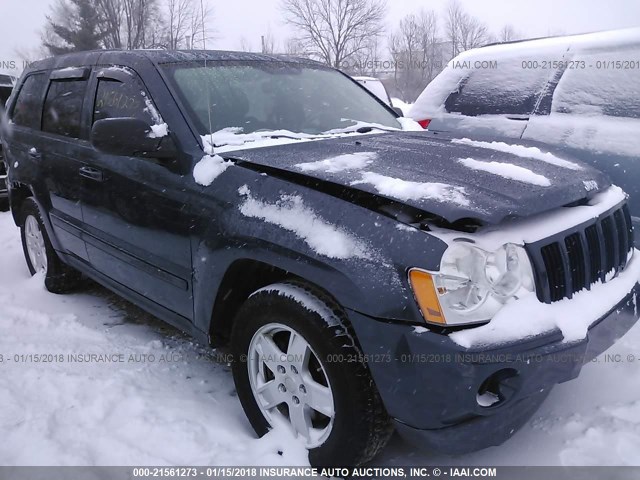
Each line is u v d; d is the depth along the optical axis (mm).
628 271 2727
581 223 2379
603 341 2340
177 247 2857
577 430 2588
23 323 3965
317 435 2412
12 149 4676
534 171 2516
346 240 2146
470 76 4961
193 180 2756
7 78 8664
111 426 2711
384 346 2035
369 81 16531
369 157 2615
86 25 39594
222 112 3086
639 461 2367
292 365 2430
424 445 2160
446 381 1939
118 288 3660
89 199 3549
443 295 1965
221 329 2822
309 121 3352
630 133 3848
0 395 2949
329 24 38969
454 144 2965
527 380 1998
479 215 2020
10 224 7461
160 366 3359
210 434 2682
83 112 3725
